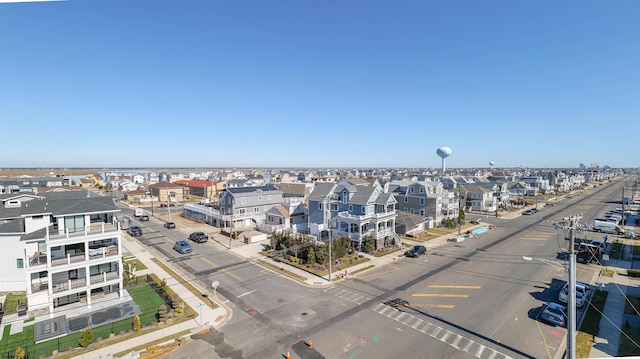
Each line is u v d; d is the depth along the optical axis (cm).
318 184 5875
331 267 3672
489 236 5462
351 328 2348
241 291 3062
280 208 5869
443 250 4559
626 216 7038
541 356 1983
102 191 11656
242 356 2019
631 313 2542
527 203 9350
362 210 4738
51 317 2531
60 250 2973
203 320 2481
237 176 17638
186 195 11431
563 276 3394
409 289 3089
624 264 3816
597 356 1964
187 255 4306
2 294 3064
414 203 6662
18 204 4081
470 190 8581
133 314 2592
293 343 2159
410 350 2062
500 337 2208
